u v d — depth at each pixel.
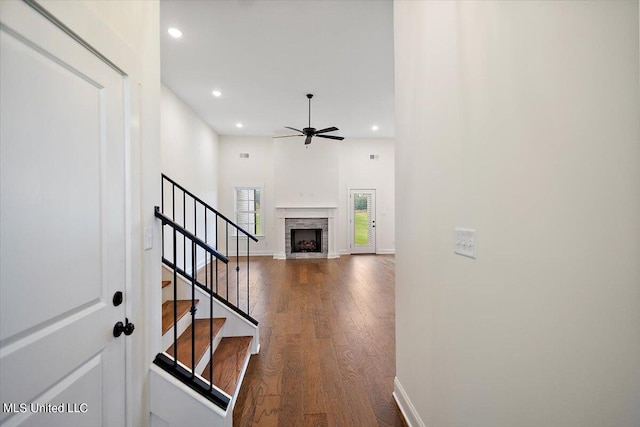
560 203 0.71
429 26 1.42
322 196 7.69
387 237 8.42
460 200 1.16
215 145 7.46
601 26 0.61
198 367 1.90
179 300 2.62
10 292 0.78
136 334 1.36
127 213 1.31
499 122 0.92
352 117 6.29
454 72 1.19
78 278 1.02
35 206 0.86
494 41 0.94
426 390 1.47
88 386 1.07
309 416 1.74
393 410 1.80
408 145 1.71
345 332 2.93
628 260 0.57
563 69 0.69
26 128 0.83
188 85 4.61
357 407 1.82
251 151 7.93
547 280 0.75
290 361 2.37
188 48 3.53
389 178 8.39
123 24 1.31
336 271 6.00
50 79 0.91
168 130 4.71
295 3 2.76
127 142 1.31
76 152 1.02
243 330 2.55
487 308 0.99
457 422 1.19
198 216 6.19
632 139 0.56
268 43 3.43
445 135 1.27
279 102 5.37
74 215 1.01
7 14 0.77
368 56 3.74
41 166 0.88
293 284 4.91
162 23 3.04
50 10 0.89
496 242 0.94
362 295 4.26
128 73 1.31
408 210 1.71
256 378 2.13
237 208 7.99
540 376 0.77
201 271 5.95
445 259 1.28
